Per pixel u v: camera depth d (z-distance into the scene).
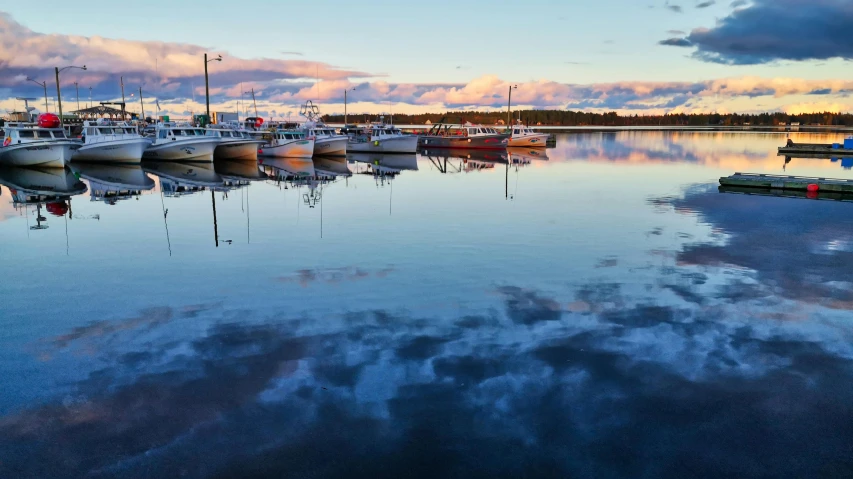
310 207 19.81
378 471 4.83
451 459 4.99
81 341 7.66
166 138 40.81
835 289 9.76
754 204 19.89
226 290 9.91
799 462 4.97
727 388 6.22
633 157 48.72
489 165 40.47
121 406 5.89
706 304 8.97
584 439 5.27
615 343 7.43
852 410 5.78
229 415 5.69
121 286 10.23
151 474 4.79
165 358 7.07
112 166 38.50
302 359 7.00
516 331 7.86
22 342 7.64
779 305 8.91
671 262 11.63
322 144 49.12
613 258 11.99
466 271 11.00
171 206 20.30
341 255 12.41
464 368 6.71
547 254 12.38
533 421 5.56
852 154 49.97
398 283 10.21
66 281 10.59
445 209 19.17
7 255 12.69
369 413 5.71
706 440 5.27
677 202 20.48
